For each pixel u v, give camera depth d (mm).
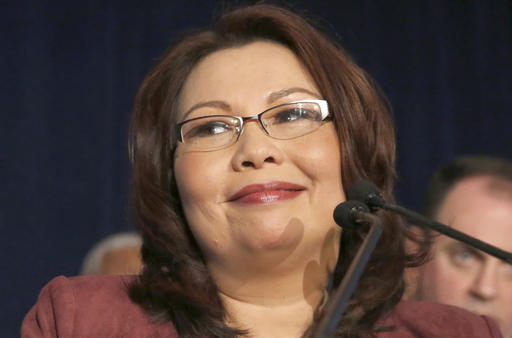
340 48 3031
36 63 6004
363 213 2406
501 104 6895
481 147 6855
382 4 6793
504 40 6957
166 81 3002
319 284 2791
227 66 2883
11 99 5926
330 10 6648
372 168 2918
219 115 2766
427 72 6816
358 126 2873
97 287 2785
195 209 2740
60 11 6121
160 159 2971
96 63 6148
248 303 2799
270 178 2646
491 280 3971
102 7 6219
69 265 5895
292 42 2947
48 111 6000
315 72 2885
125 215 3115
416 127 6762
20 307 5738
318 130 2773
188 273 2816
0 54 5938
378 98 3000
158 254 2887
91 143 6070
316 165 2705
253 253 2654
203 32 3070
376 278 2908
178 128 2836
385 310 2896
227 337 2689
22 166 5891
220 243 2703
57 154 5984
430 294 4059
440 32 6863
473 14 6918
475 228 4031
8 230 5797
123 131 6156
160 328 2705
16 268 5770
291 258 2691
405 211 2469
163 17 6309
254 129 2725
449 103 6828
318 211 2707
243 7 3199
